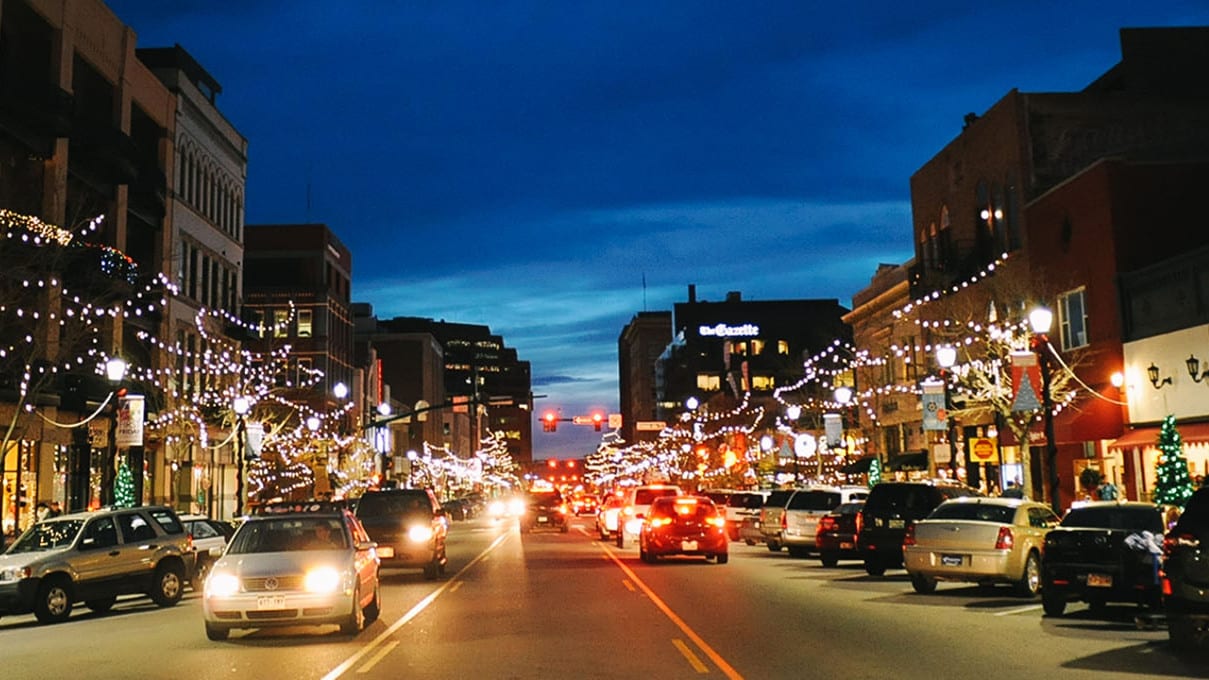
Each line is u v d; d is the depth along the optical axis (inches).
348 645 581.9
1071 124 1681.8
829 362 3302.2
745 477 3171.8
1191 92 1766.7
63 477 1513.3
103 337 1537.9
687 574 1046.4
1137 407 1341.0
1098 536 671.8
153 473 1829.5
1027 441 1284.4
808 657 511.5
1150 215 1389.0
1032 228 1592.0
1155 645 554.3
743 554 1405.0
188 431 1839.3
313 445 2691.9
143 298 1775.3
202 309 1894.7
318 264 3304.6
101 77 1663.4
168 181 1891.0
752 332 5861.2
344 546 651.5
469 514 3905.0
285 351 2522.1
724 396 4018.2
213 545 1078.4
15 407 1317.7
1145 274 1321.4
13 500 1365.7
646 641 570.9
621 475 6038.4
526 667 491.2
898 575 1021.8
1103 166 1400.1
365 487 3078.2
